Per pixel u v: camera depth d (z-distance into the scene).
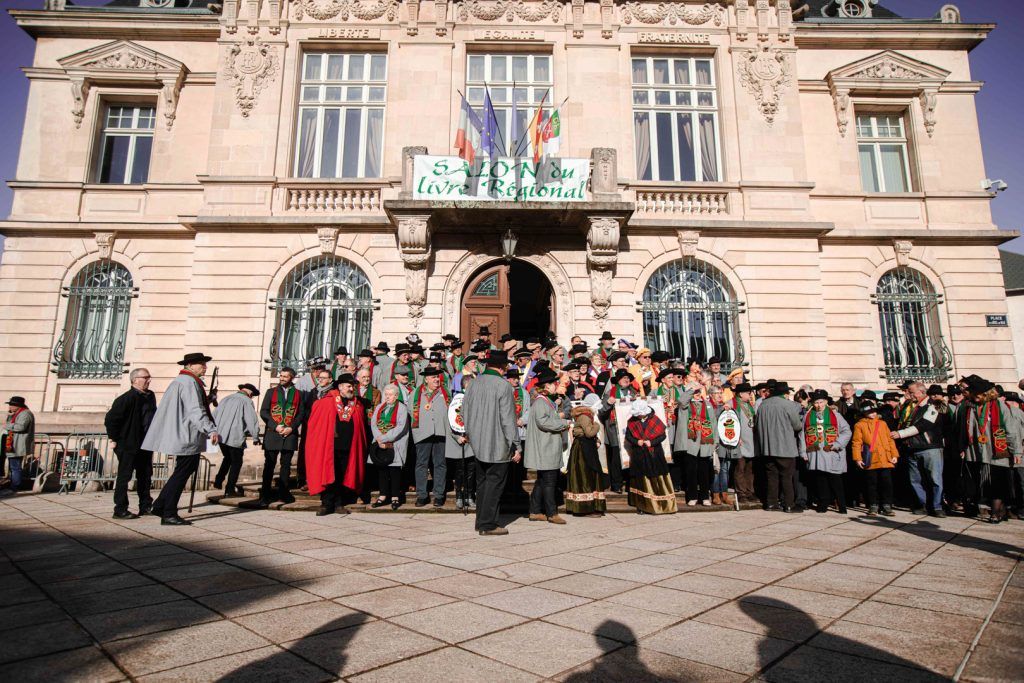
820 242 13.65
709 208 13.10
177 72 13.76
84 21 13.78
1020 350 21.91
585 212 11.67
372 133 13.66
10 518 7.06
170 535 5.93
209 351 12.19
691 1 13.86
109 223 13.13
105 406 12.71
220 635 3.06
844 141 14.19
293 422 8.45
